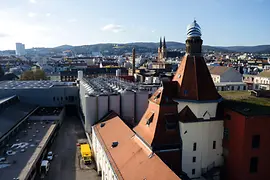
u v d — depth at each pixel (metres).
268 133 45.88
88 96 75.31
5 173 57.09
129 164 45.59
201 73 49.38
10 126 81.38
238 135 45.94
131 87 87.06
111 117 71.69
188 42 50.19
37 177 64.44
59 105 124.44
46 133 86.00
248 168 46.00
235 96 58.03
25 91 118.44
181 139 47.78
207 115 48.62
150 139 46.56
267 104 50.59
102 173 59.75
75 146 85.19
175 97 49.56
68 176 65.12
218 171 49.69
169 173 36.38
